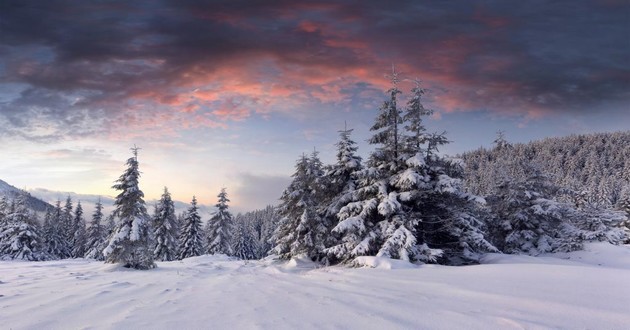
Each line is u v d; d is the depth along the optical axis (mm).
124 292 9516
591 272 10258
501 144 79562
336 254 20922
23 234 41625
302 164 26812
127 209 23891
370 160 22219
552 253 28141
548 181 31188
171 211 44906
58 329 5324
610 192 84562
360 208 21312
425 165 19812
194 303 7738
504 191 31203
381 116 22141
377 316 6070
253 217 137625
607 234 29031
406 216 19844
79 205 67500
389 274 12758
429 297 8023
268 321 5777
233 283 12641
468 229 21188
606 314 5906
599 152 148750
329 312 6500
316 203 26406
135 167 24828
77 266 21969
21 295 8711
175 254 45875
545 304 6746
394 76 22000
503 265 12438
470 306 6855
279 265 23891
